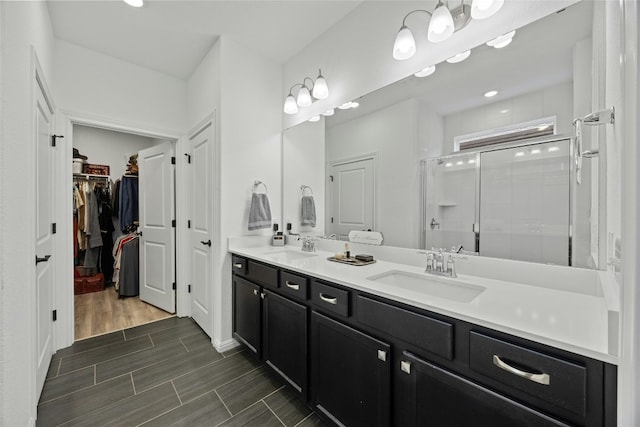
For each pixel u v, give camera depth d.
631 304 0.40
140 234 3.24
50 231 1.96
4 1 1.06
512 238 1.23
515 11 1.20
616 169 0.63
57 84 2.16
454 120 1.41
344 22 1.97
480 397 0.83
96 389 1.67
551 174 1.13
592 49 1.03
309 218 2.31
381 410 1.10
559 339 0.70
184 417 1.45
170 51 2.39
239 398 1.60
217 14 1.94
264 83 2.46
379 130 1.76
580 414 0.67
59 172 2.15
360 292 1.21
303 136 2.36
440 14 1.27
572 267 1.08
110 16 1.95
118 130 2.54
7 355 1.08
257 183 2.41
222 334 2.19
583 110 1.06
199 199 2.60
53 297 2.09
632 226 0.39
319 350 1.40
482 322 0.83
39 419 1.42
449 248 1.45
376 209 1.80
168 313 2.91
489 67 1.29
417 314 0.99
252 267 1.96
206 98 2.44
